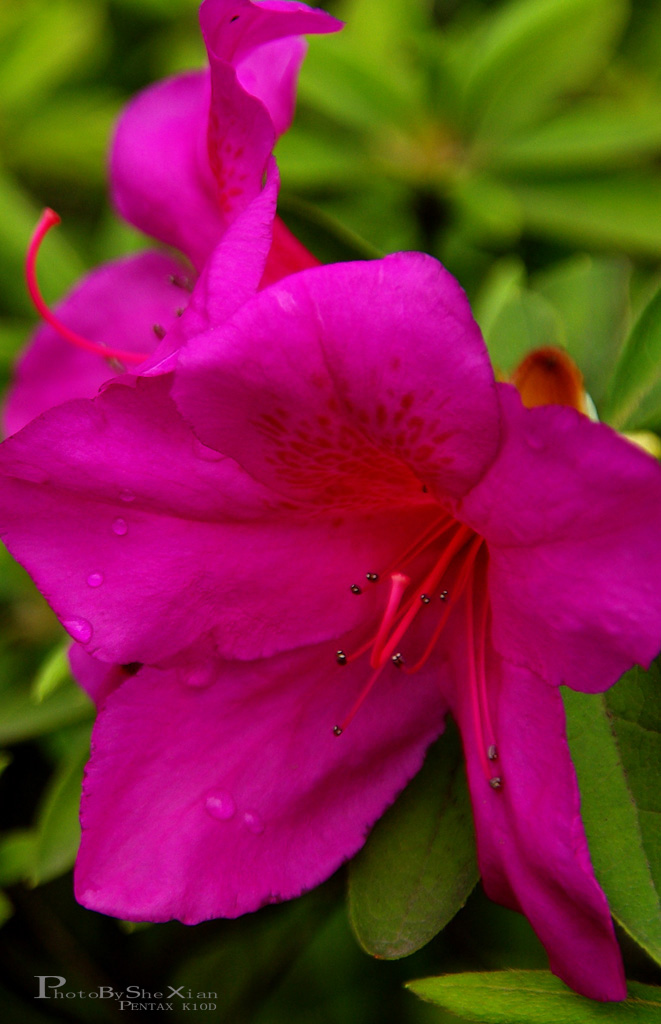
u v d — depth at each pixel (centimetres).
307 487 28
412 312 27
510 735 28
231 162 29
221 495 28
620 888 28
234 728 29
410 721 29
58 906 35
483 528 28
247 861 29
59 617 28
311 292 27
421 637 30
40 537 28
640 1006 28
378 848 30
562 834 27
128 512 28
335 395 27
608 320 35
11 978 35
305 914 35
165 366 27
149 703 29
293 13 28
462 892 29
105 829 28
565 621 27
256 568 29
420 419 27
